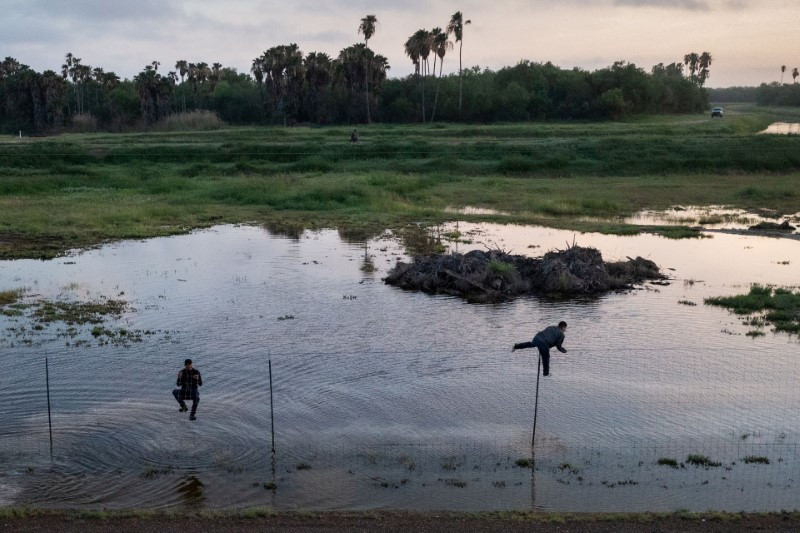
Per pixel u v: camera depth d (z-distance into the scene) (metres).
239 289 27.09
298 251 34.91
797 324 22.12
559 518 11.29
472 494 12.30
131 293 26.30
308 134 92.00
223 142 82.88
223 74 165.38
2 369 17.97
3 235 38.12
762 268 31.31
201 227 42.25
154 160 71.31
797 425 15.02
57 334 20.97
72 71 139.88
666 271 30.66
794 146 72.19
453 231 40.47
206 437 14.40
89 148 75.38
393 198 52.00
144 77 120.75
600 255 29.48
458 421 15.27
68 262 31.88
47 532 10.78
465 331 21.75
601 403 16.14
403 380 17.56
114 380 17.36
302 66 120.88
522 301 25.75
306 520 11.26
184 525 11.05
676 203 50.75
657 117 128.25
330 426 15.01
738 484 12.65
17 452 13.69
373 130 98.69
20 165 67.69
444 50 121.06
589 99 128.12
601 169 66.19
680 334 21.42
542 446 14.12
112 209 46.62
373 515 11.43
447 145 75.25
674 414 15.57
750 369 18.30
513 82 126.81
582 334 21.44
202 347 19.98
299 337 21.02
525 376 17.83
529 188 57.41
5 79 131.75
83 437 14.34
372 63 120.12
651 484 12.66
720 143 74.31
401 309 24.36
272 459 13.55
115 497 12.12
